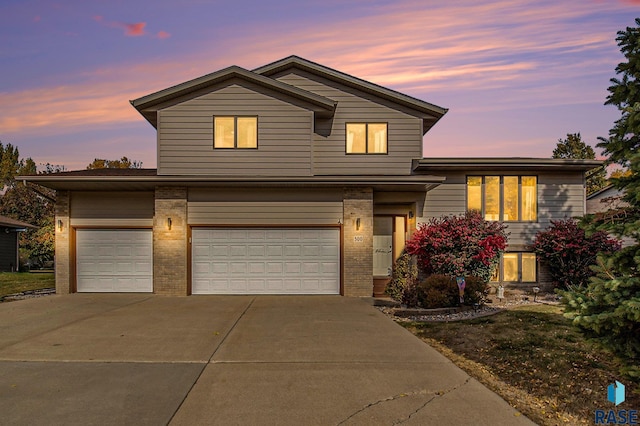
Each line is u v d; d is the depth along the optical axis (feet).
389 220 50.06
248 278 44.98
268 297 43.52
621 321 14.29
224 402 16.15
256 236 45.21
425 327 30.22
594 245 43.88
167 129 45.55
